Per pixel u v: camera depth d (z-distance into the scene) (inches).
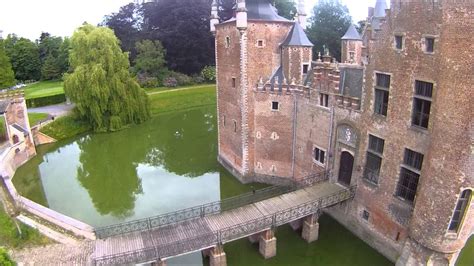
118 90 1996.8
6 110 1504.7
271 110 1152.8
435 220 673.6
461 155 618.8
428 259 706.2
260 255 850.8
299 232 938.1
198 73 3213.6
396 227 791.7
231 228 786.2
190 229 808.9
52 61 3474.4
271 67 1154.0
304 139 1097.4
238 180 1286.9
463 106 600.4
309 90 1042.7
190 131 2007.9
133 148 1761.8
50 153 1732.3
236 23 1077.8
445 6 601.6
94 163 1582.2
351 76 955.3
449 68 608.4
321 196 920.9
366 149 861.2
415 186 741.9
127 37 3356.3
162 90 2805.1
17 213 927.0
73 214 1112.8
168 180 1346.0
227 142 1346.0
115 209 1139.9
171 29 3110.2
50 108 2233.0
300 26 1135.0
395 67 747.4
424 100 697.0
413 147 729.6
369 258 834.8
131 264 713.6
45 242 810.2
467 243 879.7
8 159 1413.6
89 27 2065.7
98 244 775.1
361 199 890.7
